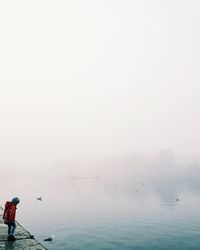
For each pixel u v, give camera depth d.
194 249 23.52
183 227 31.47
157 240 26.39
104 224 33.75
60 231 30.50
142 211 42.97
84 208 47.66
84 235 28.59
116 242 25.89
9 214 13.32
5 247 12.25
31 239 13.42
